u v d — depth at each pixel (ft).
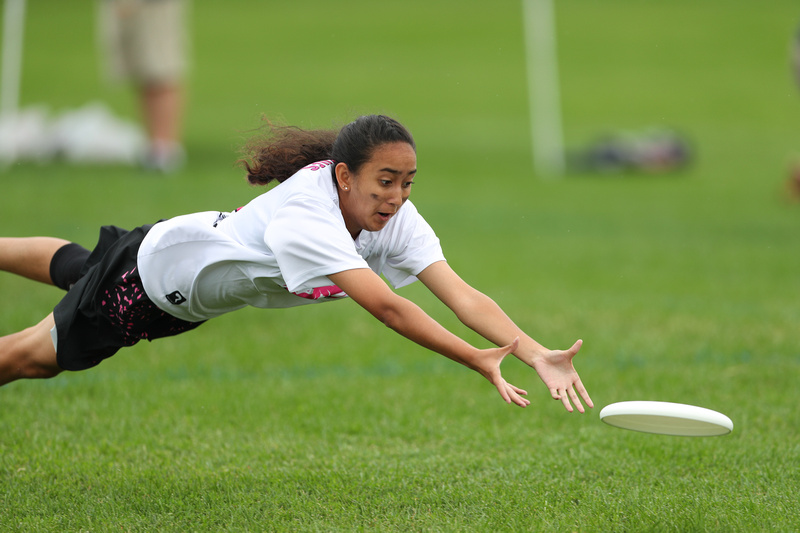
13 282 94.38
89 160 174.29
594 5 361.51
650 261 117.39
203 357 72.54
